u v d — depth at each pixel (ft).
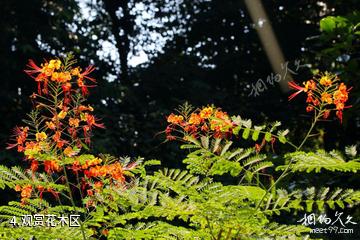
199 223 11.58
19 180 10.28
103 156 11.27
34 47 35.06
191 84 36.09
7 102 30.55
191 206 10.11
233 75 39.83
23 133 10.61
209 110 11.48
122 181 10.84
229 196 10.14
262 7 38.17
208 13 39.63
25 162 25.57
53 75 10.38
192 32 41.34
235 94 38.63
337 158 10.08
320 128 32.50
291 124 34.45
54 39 37.04
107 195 10.60
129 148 30.22
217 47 40.57
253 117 34.63
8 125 29.76
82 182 11.16
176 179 10.98
